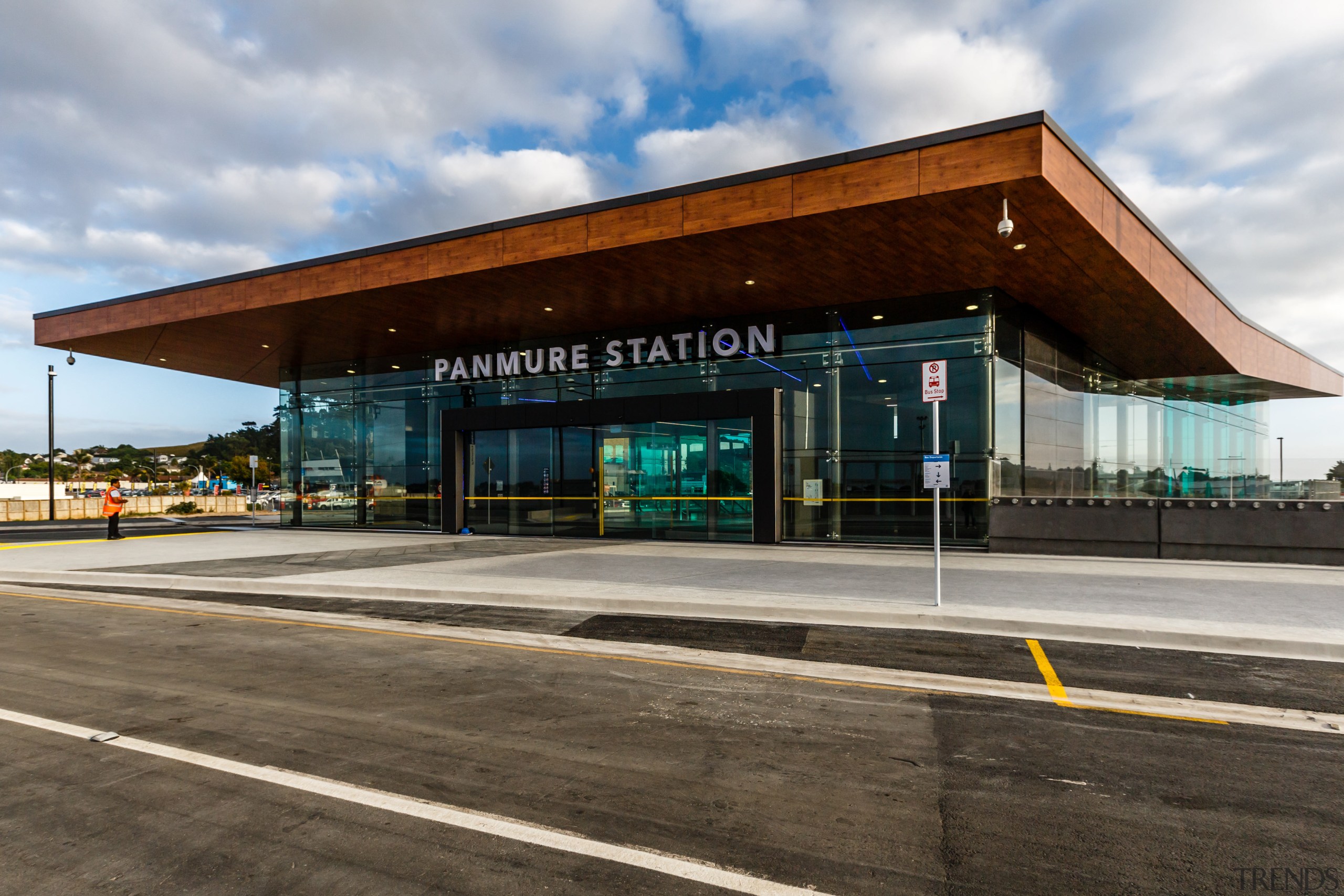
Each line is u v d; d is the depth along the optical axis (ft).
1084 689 20.53
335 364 88.17
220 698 20.04
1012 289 54.75
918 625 28.63
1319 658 23.54
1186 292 60.34
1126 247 46.65
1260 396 106.73
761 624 29.25
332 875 10.94
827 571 42.37
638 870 11.11
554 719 18.19
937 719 18.17
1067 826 12.53
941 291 55.77
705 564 45.96
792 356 61.87
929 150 38.09
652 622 29.78
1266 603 30.83
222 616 32.73
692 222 44.42
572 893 10.44
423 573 42.75
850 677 22.02
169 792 13.93
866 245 45.70
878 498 57.77
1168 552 46.37
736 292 56.95
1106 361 76.95
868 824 12.60
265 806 13.29
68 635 28.73
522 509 73.15
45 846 11.89
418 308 61.98
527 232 50.06
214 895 10.43
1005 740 16.66
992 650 24.80
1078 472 68.23
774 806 13.29
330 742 16.56
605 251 47.65
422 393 81.61
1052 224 41.52
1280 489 98.58
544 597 33.78
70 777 14.61
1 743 16.55
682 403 63.67
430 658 24.50
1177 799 13.58
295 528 90.84
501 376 76.38
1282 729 17.38
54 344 76.64
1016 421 57.21
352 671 22.82
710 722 17.92
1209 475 98.17
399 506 82.94
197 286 65.10
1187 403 95.55
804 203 41.22
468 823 12.64
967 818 12.83
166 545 64.90
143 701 19.76
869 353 58.85
